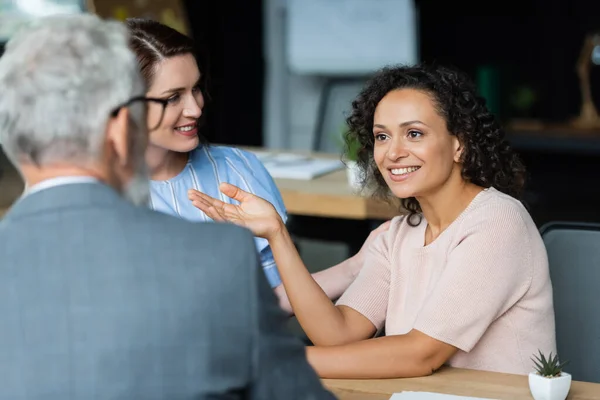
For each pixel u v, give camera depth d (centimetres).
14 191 411
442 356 213
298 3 816
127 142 137
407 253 233
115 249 128
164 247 129
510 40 843
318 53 821
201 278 127
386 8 802
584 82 775
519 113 838
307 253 407
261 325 129
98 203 131
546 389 191
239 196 228
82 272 126
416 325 214
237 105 810
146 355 123
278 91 834
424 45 838
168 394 124
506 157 232
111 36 136
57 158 132
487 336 221
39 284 126
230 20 795
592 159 775
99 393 122
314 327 229
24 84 130
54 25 135
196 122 254
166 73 241
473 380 208
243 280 129
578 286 253
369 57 812
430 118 221
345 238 446
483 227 217
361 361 209
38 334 124
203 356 125
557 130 757
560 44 834
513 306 221
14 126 130
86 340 123
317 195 383
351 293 239
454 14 839
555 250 255
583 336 251
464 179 226
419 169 223
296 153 488
